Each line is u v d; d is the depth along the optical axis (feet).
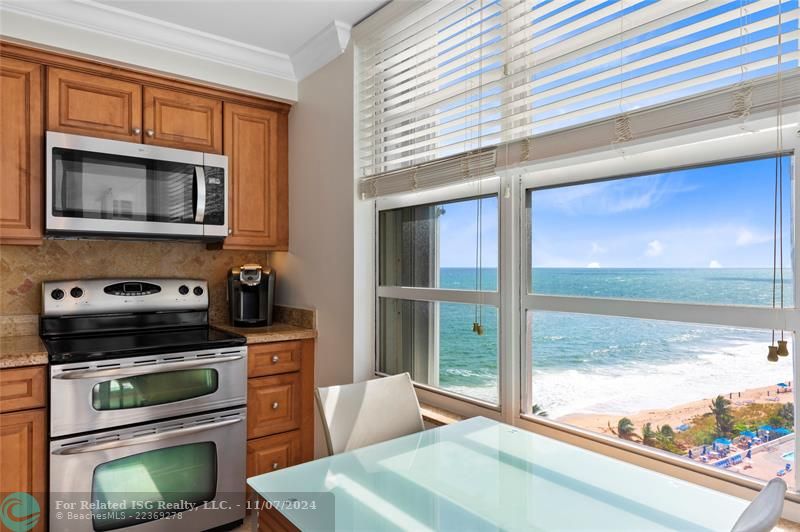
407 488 4.01
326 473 4.32
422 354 7.38
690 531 3.34
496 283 6.33
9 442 6.03
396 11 6.90
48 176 6.92
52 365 6.22
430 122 6.77
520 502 3.76
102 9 7.18
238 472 7.66
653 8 4.52
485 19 5.86
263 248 9.20
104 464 6.52
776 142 4.03
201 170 8.21
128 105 7.79
